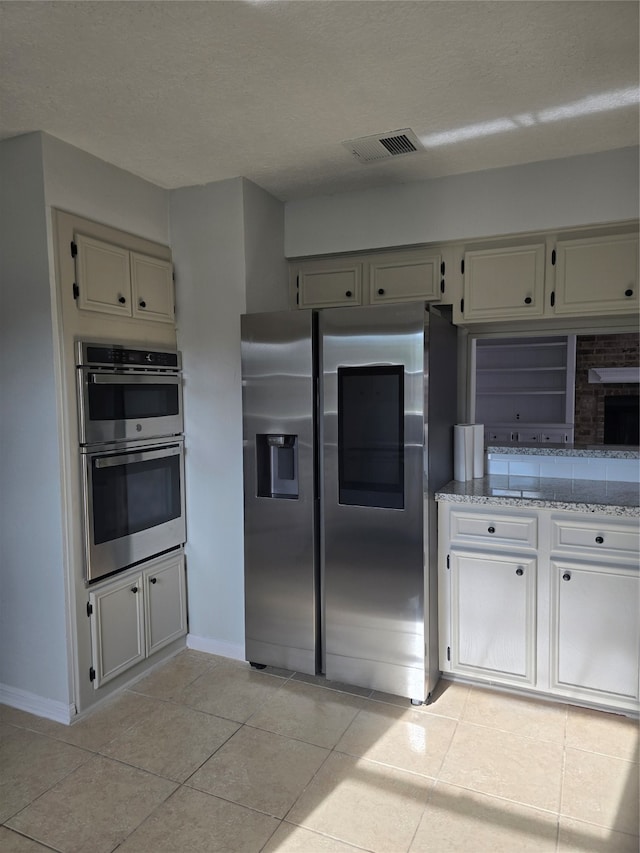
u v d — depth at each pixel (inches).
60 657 94.8
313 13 62.6
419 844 69.4
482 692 103.3
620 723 93.0
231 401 114.1
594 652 93.4
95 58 70.7
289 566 108.2
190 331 117.0
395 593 100.0
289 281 128.6
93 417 96.6
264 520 109.6
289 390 105.4
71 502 94.3
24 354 93.4
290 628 109.3
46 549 94.5
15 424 95.3
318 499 106.6
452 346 116.0
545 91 80.5
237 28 65.1
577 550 93.5
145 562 110.6
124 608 105.2
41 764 84.7
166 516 114.5
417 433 96.3
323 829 71.8
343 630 105.0
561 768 82.4
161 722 95.1
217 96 80.6
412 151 100.2
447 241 113.3
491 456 121.3
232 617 117.5
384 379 98.7
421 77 76.5
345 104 83.6
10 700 100.4
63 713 95.3
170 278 115.7
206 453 117.3
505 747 87.3
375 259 121.2
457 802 76.1
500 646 100.0
